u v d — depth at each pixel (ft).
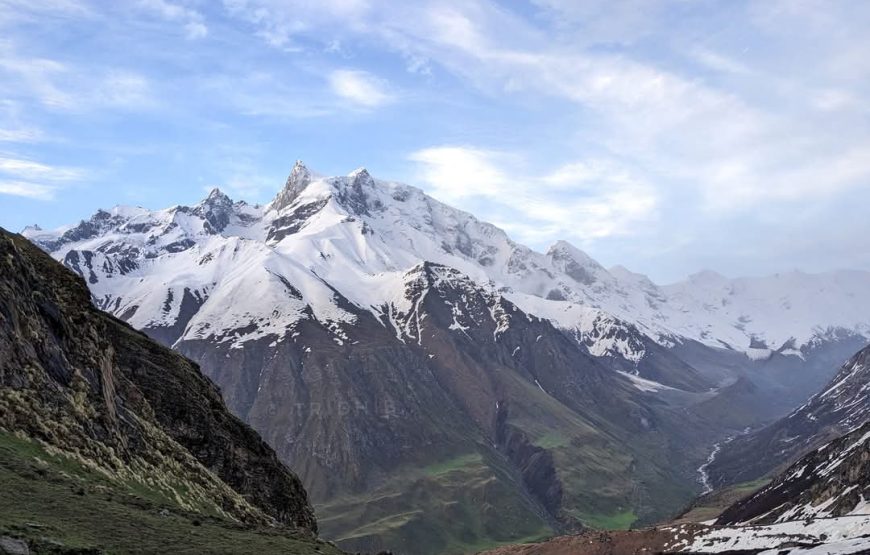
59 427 180.04
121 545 135.13
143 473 205.05
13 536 119.14
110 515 150.51
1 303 187.62
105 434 201.98
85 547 124.57
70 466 171.12
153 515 163.84
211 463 295.28
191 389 321.93
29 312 200.95
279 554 163.22
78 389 205.36
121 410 229.45
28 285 208.13
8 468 151.84
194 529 163.63
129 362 308.19
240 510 244.42
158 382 309.01
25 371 186.09
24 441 166.50
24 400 177.58
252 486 305.94
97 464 182.29
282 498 317.01
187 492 219.82
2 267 197.67
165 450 236.84
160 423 290.15
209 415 315.78
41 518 134.10
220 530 171.73
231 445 313.53
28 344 193.26
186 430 298.56
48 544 120.26
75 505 147.84
